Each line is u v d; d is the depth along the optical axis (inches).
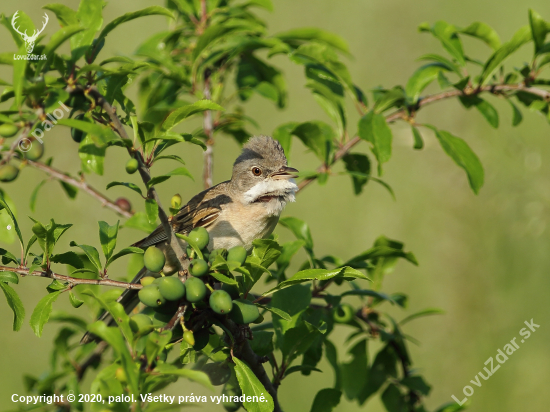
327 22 708.0
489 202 622.2
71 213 586.2
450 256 631.8
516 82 376.2
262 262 251.3
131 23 660.1
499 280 617.3
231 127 454.0
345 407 593.6
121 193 597.0
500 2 716.0
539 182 597.3
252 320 238.2
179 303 230.4
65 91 221.6
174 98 425.4
